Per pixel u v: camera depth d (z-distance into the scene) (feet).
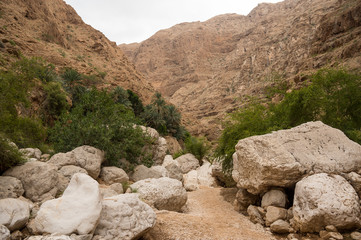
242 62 500.74
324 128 21.81
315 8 431.02
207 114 385.70
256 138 22.00
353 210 15.38
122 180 29.09
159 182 23.89
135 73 346.54
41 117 71.56
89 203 12.35
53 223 11.91
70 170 24.03
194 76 607.37
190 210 25.57
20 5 258.37
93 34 350.43
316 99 29.71
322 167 18.92
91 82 203.31
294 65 325.01
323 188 16.25
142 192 22.20
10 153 18.99
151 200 21.84
